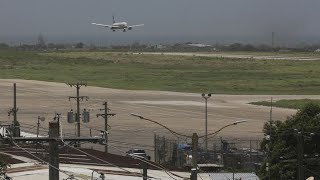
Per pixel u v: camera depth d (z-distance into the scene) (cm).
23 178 18088
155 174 19625
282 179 19450
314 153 19775
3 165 16025
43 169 19138
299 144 15475
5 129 11688
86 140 10006
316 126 19912
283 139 19888
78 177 17538
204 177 19775
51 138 9844
